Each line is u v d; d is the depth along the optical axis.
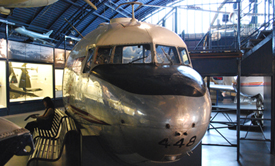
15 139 2.16
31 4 4.73
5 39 10.32
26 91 11.64
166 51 3.43
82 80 3.41
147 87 2.58
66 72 4.39
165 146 2.43
